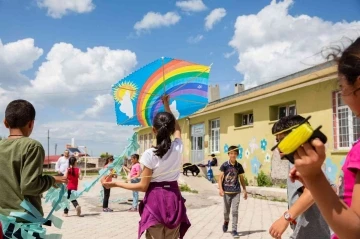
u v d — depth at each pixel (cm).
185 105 479
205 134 2431
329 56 162
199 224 954
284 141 133
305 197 305
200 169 2375
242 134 2030
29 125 354
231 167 824
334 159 1405
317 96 1501
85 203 1410
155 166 388
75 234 841
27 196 333
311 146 129
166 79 464
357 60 147
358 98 150
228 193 817
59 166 1289
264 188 1547
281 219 313
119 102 459
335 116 1424
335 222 133
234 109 2109
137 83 459
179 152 404
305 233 342
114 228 913
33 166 325
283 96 1706
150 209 381
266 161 1816
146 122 476
